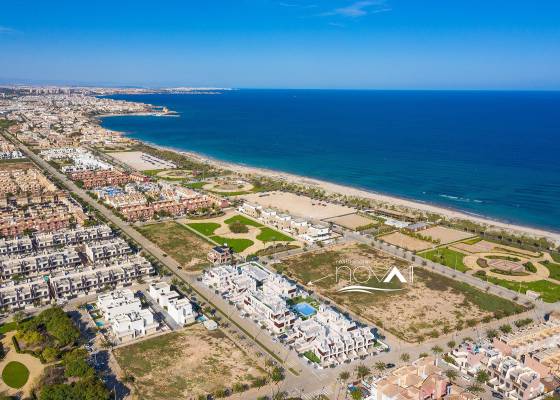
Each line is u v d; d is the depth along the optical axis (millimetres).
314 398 172500
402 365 193500
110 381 180375
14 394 171750
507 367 181250
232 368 190375
